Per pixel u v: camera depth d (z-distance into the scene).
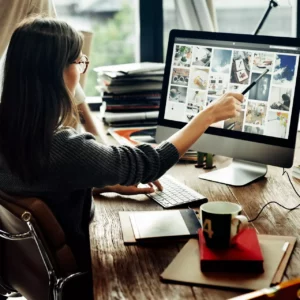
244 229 1.24
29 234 1.34
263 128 1.80
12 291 1.71
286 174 1.92
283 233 1.42
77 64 1.44
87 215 1.49
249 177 1.87
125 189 1.74
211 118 1.60
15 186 1.40
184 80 1.95
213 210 1.27
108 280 1.22
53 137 1.34
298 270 1.21
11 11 2.33
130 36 3.12
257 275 1.18
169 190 1.77
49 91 1.34
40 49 1.34
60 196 1.41
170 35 1.97
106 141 2.33
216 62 1.88
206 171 1.98
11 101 1.35
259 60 1.80
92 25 3.10
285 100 1.75
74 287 1.48
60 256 1.36
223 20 3.06
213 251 1.23
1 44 2.36
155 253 1.34
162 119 2.00
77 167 1.34
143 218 1.51
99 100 3.05
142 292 1.16
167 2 3.00
